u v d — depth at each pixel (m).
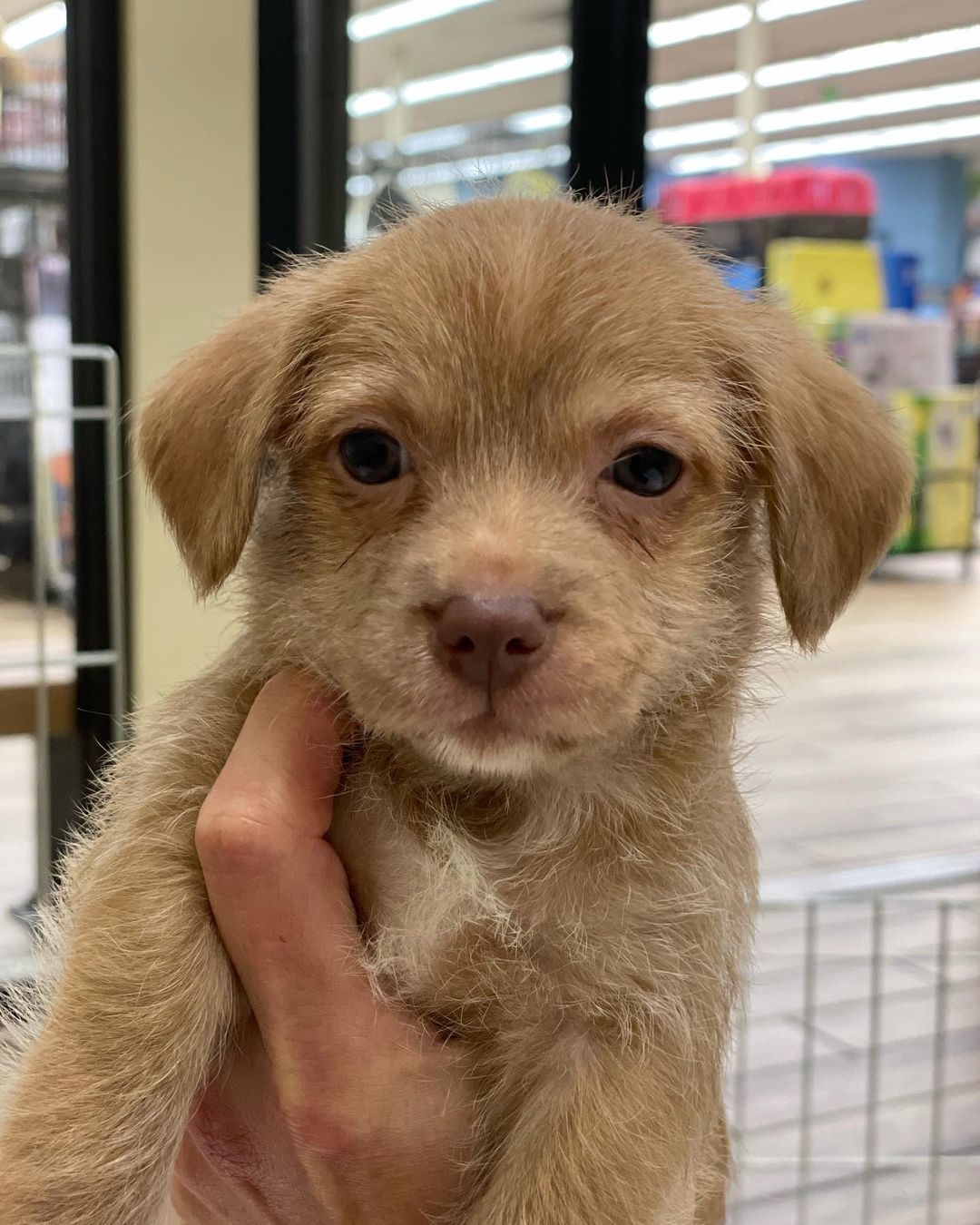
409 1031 0.19
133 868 0.18
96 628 0.40
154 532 0.41
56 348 0.32
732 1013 0.20
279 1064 0.18
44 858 0.32
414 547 0.17
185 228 0.42
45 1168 0.17
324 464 0.19
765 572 0.21
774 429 0.20
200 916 0.18
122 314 0.41
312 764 0.19
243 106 0.42
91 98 0.40
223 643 0.36
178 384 0.21
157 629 0.41
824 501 0.21
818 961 0.46
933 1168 0.34
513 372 0.18
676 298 0.20
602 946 0.19
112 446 0.33
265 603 0.20
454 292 0.19
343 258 0.21
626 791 0.19
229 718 0.20
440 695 0.16
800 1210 0.34
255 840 0.17
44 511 0.34
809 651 0.21
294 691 0.19
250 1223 0.20
